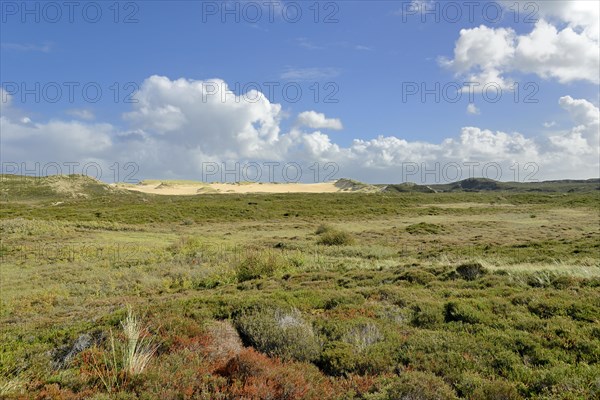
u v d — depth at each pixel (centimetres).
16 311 1538
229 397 520
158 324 809
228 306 1016
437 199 9850
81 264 2655
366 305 1035
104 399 514
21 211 5997
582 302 912
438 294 1161
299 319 870
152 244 3653
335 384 583
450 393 515
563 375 562
